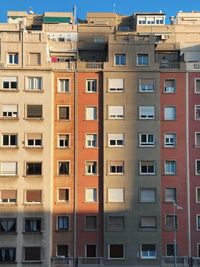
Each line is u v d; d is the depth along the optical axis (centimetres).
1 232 7550
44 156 7731
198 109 7950
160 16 9681
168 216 7706
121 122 7862
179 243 7644
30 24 9894
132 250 7581
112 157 7775
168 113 7931
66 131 7850
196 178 7794
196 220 7706
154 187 7731
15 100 7838
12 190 7650
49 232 7569
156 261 7556
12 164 7712
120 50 8019
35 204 7619
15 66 7906
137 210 7681
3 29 9262
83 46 8738
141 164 7794
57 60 8525
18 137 7762
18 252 7519
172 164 7825
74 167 7775
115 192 7719
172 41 9219
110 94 7919
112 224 7650
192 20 9944
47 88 7881
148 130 7856
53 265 7494
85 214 7675
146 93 7938
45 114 7825
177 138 7869
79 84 7962
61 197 7731
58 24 9362
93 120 7888
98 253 7606
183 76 8012
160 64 8081
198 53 8662
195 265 7512
